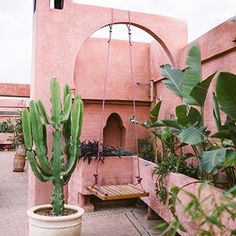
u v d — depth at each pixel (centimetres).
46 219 375
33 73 569
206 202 323
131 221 541
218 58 513
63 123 444
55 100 442
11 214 572
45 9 552
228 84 300
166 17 646
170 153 510
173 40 647
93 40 746
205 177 418
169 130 468
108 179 615
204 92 368
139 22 625
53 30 555
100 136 688
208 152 334
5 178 949
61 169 429
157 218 551
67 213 424
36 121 424
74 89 561
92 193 565
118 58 766
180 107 387
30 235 389
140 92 778
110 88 751
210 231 155
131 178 630
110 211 605
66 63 559
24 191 771
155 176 504
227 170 384
